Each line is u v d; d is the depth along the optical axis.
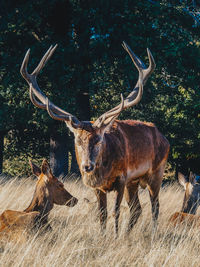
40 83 41.62
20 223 14.11
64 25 41.25
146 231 17.22
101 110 53.97
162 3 43.88
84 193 23.83
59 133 46.62
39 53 39.09
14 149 59.62
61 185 15.86
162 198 24.91
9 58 39.25
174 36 42.78
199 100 48.88
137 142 17.81
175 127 55.41
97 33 40.84
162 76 46.09
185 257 12.79
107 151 15.79
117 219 16.05
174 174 57.44
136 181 18.53
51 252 12.74
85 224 15.95
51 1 40.75
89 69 42.09
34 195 15.55
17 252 12.41
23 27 40.75
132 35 40.16
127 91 47.06
